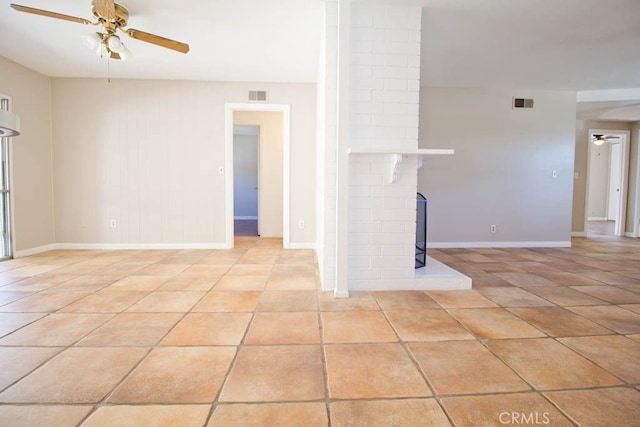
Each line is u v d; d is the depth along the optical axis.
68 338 1.80
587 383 1.40
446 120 4.75
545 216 4.94
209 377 1.44
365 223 2.68
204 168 4.62
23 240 4.05
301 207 4.72
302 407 1.24
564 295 2.61
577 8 2.64
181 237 4.65
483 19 2.83
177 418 1.18
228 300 2.44
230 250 4.54
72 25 3.01
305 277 3.11
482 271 3.41
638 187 6.09
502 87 4.73
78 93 4.43
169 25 2.99
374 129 2.63
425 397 1.30
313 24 2.96
